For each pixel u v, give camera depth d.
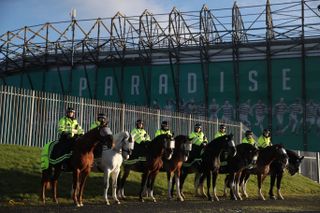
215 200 20.45
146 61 47.16
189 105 45.38
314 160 37.00
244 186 23.19
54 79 50.66
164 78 46.47
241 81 44.06
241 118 43.66
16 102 24.27
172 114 30.30
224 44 44.81
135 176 23.23
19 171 20.06
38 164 21.42
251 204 19.00
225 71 44.62
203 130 31.95
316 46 42.38
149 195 20.27
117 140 17.73
